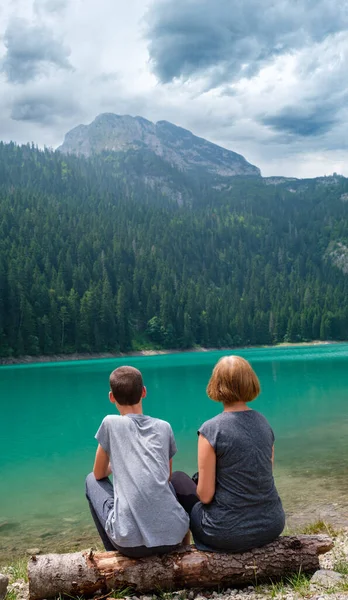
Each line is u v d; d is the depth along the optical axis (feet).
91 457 52.03
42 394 120.16
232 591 13.58
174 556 13.61
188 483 15.02
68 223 598.75
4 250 434.30
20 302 329.52
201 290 542.98
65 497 37.11
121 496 13.39
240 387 13.69
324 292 655.35
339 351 327.88
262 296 591.78
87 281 453.58
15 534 29.14
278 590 13.33
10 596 14.82
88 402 102.73
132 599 13.14
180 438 57.77
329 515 29.37
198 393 110.73
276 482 37.63
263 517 13.51
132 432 13.78
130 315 438.81
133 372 14.37
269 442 13.76
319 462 43.21
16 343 322.14
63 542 27.53
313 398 91.15
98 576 13.34
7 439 63.72
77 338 353.31
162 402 95.45
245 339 476.95
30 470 46.44
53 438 64.08
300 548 14.07
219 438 13.35
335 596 12.51
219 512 13.48
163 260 625.00
